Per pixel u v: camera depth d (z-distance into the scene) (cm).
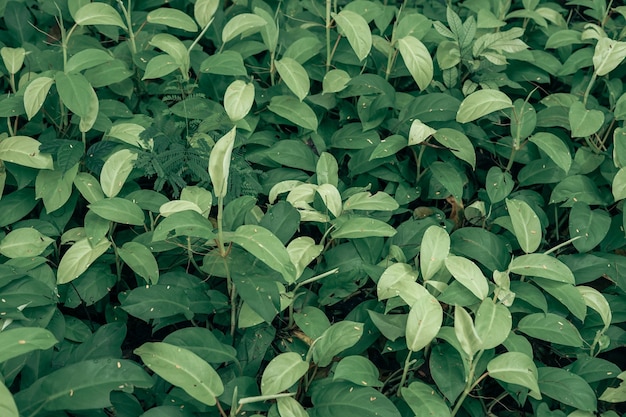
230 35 407
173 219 276
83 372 245
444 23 483
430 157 388
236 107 344
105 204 315
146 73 372
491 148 404
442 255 312
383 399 266
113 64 397
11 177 364
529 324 309
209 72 381
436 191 388
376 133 396
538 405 285
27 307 300
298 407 263
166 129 376
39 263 314
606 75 438
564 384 285
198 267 324
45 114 386
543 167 386
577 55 441
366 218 331
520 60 451
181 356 257
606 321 312
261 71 442
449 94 421
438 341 314
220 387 254
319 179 359
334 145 400
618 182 354
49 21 457
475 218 380
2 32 437
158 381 289
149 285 302
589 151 401
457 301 303
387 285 309
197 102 385
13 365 268
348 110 417
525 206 339
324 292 333
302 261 317
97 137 400
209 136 365
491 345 277
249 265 300
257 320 302
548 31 480
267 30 407
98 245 318
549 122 408
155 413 255
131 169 341
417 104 393
